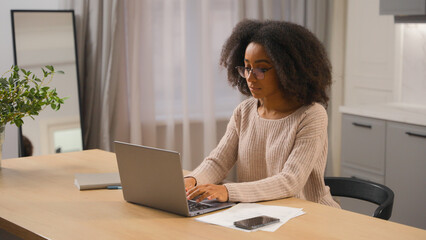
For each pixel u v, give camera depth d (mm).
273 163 2328
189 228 1837
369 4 4750
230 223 1878
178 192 1945
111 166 2756
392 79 4582
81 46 3971
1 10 3873
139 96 4180
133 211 2043
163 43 4328
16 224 1915
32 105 2586
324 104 2383
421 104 4348
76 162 2842
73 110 3916
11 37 3920
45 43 3809
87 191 2328
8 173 2637
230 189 2104
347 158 4234
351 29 4938
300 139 2254
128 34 4086
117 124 4121
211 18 4500
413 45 4387
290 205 2086
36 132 3787
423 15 4035
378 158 3990
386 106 4246
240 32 2480
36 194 2289
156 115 4449
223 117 4758
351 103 5012
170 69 4336
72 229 1852
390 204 2256
